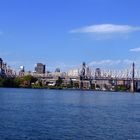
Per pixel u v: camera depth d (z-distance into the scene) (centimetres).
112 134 8288
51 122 10050
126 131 8750
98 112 13712
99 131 8656
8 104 16688
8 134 7912
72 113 12975
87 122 10288
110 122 10438
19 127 8869
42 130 8550
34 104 17262
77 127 9200
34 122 9900
